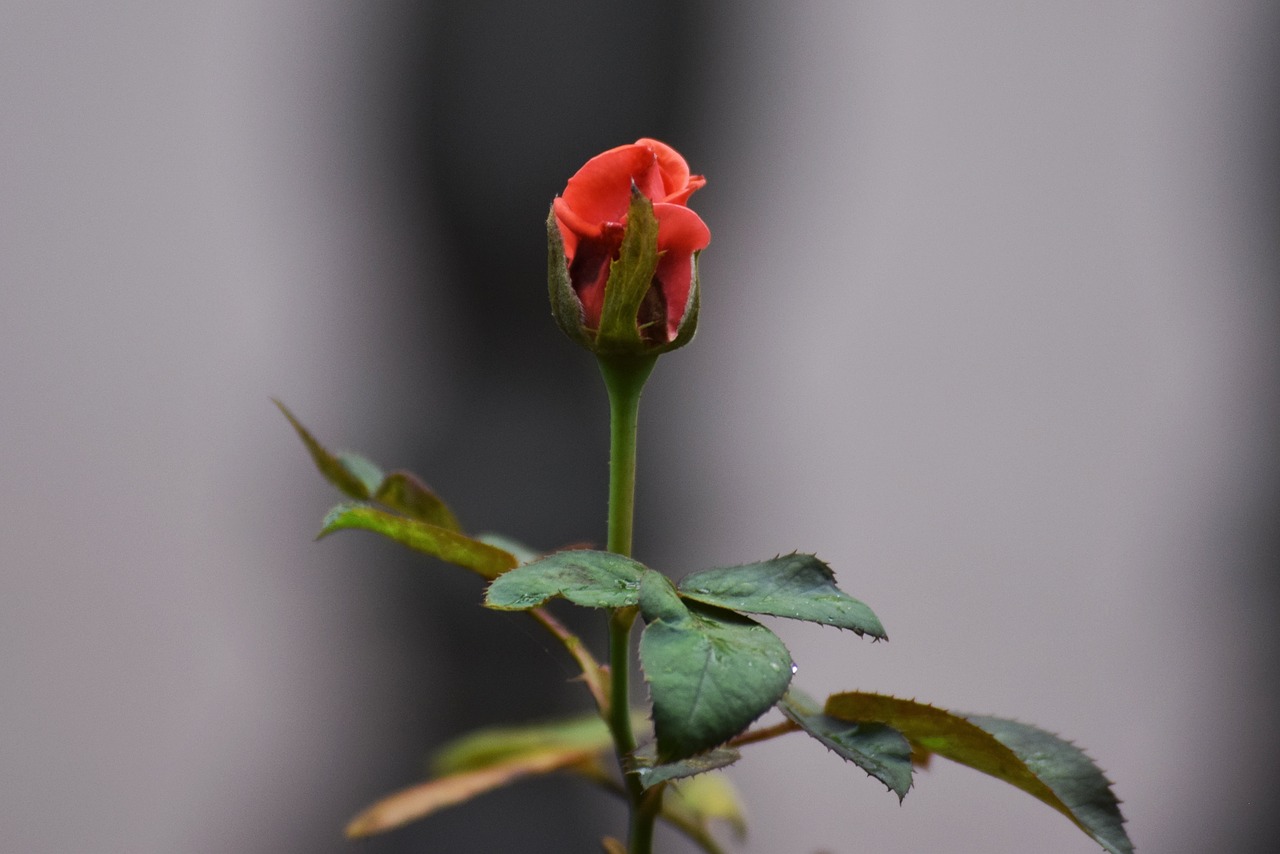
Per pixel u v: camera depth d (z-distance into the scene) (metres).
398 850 1.60
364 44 1.85
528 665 1.68
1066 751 1.12
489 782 1.22
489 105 1.74
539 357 1.81
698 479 1.94
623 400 1.11
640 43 1.75
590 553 1.09
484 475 1.72
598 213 1.11
